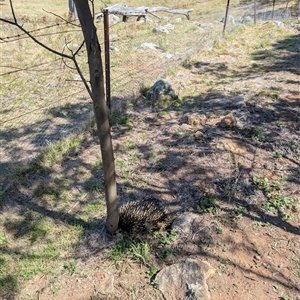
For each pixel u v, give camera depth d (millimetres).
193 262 3070
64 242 3469
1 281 3098
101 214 3799
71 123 5492
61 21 11250
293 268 3121
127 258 3256
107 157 3027
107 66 5301
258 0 15992
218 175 4188
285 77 6770
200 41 9172
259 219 3605
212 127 5074
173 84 6590
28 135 5234
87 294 2979
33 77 7266
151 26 11273
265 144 4660
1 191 4121
